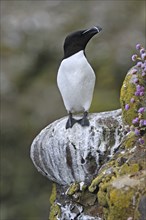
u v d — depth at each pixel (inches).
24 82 642.8
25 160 606.5
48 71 644.1
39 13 685.3
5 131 609.3
